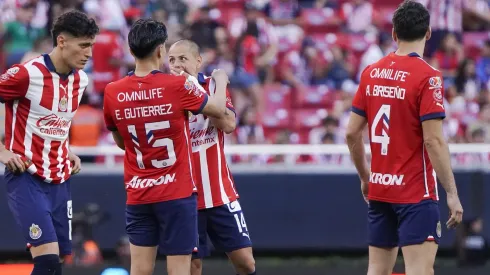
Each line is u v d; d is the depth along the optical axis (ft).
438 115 61.93
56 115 68.23
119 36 150.10
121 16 152.76
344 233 114.42
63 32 66.85
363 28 159.63
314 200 114.42
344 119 139.13
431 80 62.34
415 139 63.72
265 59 148.56
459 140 131.85
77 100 69.92
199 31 147.33
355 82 150.92
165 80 63.05
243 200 114.11
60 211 70.08
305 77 149.28
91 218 112.06
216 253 118.73
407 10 63.98
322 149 109.40
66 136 69.67
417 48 64.39
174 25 150.92
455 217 62.44
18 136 67.62
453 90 145.38
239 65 145.59
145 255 66.49
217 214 72.69
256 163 121.90
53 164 68.80
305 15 160.35
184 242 64.64
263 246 114.11
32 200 67.46
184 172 64.44
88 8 152.35
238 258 73.82
